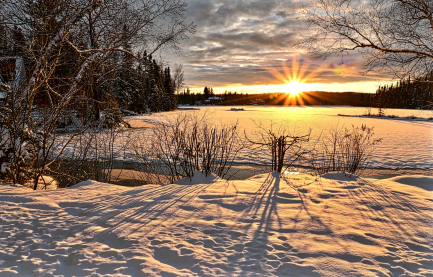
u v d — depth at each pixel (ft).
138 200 14.82
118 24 24.32
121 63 25.55
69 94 22.06
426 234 10.62
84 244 9.91
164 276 8.01
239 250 9.48
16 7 20.72
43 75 21.11
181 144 23.41
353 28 24.07
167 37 26.17
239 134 54.39
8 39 20.20
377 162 33.53
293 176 21.25
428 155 37.40
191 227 11.37
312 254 9.16
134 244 9.88
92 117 27.22
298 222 11.81
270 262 8.70
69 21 21.57
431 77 23.91
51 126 21.26
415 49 23.89
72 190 16.83
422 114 163.22
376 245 9.80
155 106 177.17
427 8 22.29
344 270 8.24
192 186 18.06
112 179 25.31
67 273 8.21
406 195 15.56
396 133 64.28
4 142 19.66
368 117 136.77
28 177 19.93
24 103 20.25
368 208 13.46
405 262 8.64
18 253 9.29
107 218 12.27
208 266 8.48
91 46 26.08
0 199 14.60
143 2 24.52
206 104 458.09
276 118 121.80
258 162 32.76
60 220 12.04
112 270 8.32
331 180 19.58
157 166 27.89
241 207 13.74
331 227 11.25
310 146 41.11
